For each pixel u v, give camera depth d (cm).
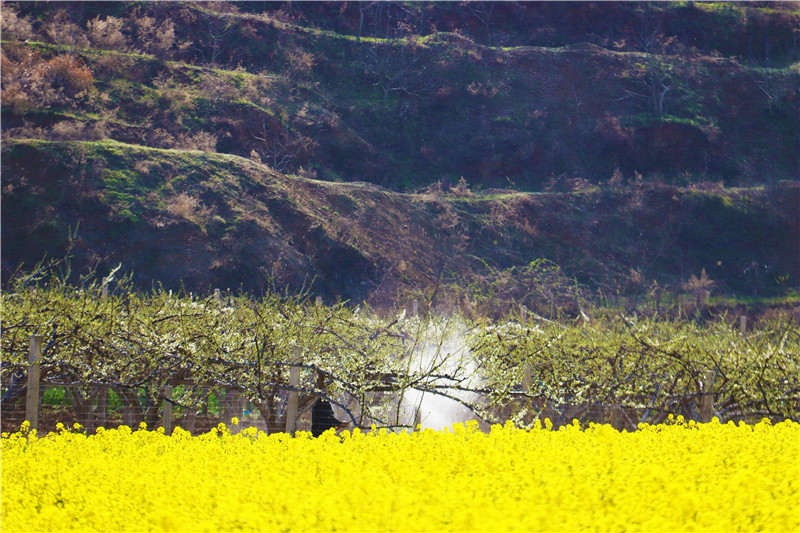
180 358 4153
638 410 4656
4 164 14462
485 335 4638
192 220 14550
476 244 17088
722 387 4641
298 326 4453
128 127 17512
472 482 1788
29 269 13100
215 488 1903
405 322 4994
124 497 1931
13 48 18138
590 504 1683
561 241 17925
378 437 2991
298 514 1587
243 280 13988
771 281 18125
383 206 17088
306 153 19112
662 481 1814
